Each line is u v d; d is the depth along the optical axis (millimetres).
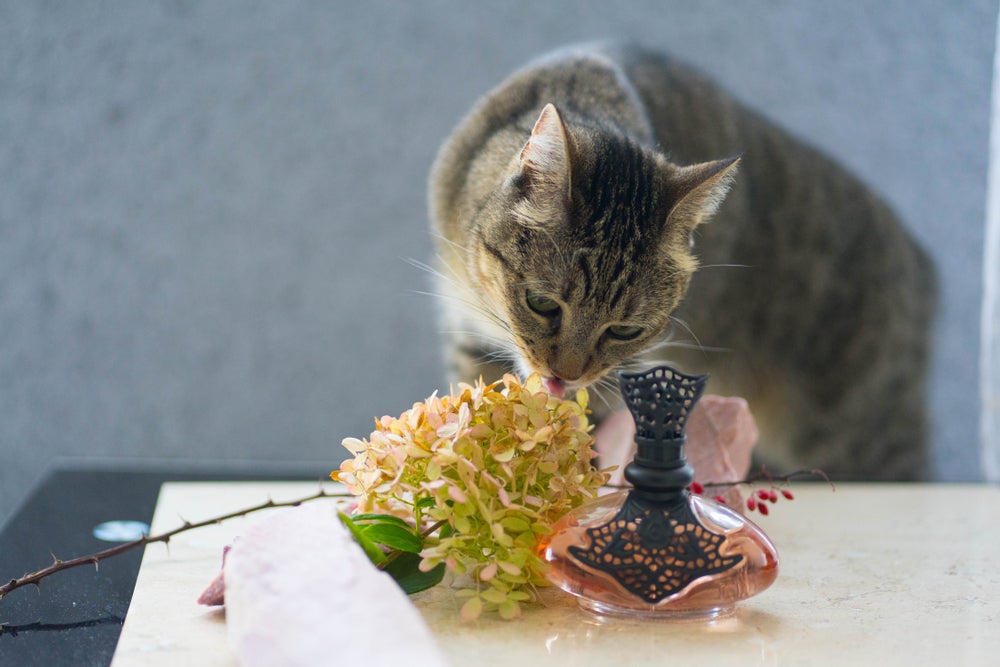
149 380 1383
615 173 752
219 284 1382
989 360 1065
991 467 1066
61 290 1363
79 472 943
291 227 1382
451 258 913
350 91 1368
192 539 722
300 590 533
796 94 1422
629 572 578
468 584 642
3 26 1309
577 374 769
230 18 1339
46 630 603
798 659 553
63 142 1339
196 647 561
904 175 1439
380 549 611
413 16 1359
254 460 1394
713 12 1397
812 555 714
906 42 1413
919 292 1233
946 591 646
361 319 1398
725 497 727
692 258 794
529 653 555
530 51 1380
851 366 1181
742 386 1132
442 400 634
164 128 1353
